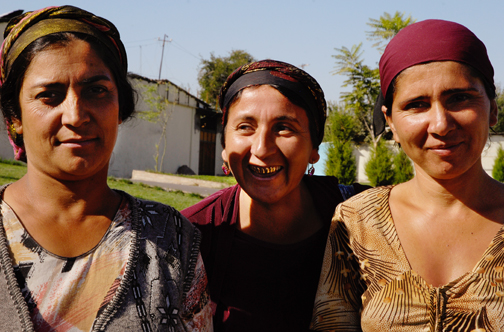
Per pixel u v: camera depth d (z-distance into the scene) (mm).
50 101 1242
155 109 19781
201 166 24047
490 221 1454
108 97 1317
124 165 19281
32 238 1234
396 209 1606
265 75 1751
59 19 1282
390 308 1462
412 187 1624
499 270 1359
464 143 1390
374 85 20516
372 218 1614
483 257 1388
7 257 1179
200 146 23969
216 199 2043
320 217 2023
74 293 1211
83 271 1242
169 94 20828
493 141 19703
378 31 20219
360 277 1610
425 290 1430
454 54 1359
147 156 20203
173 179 15625
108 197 1379
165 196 10266
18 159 1447
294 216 1961
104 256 1278
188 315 1390
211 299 1850
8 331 1119
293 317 1835
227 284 1865
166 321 1277
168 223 1410
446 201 1501
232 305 1834
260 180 1777
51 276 1208
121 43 1424
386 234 1562
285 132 1741
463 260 1430
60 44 1242
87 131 1251
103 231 1315
